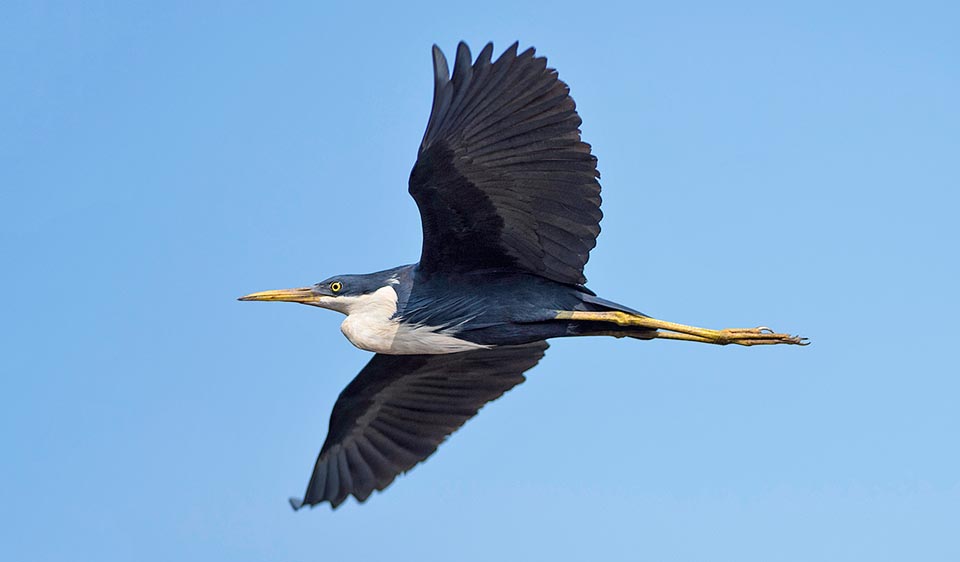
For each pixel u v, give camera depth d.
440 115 11.82
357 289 14.00
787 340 13.66
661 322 13.38
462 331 13.48
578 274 13.09
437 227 13.02
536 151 12.26
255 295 14.27
